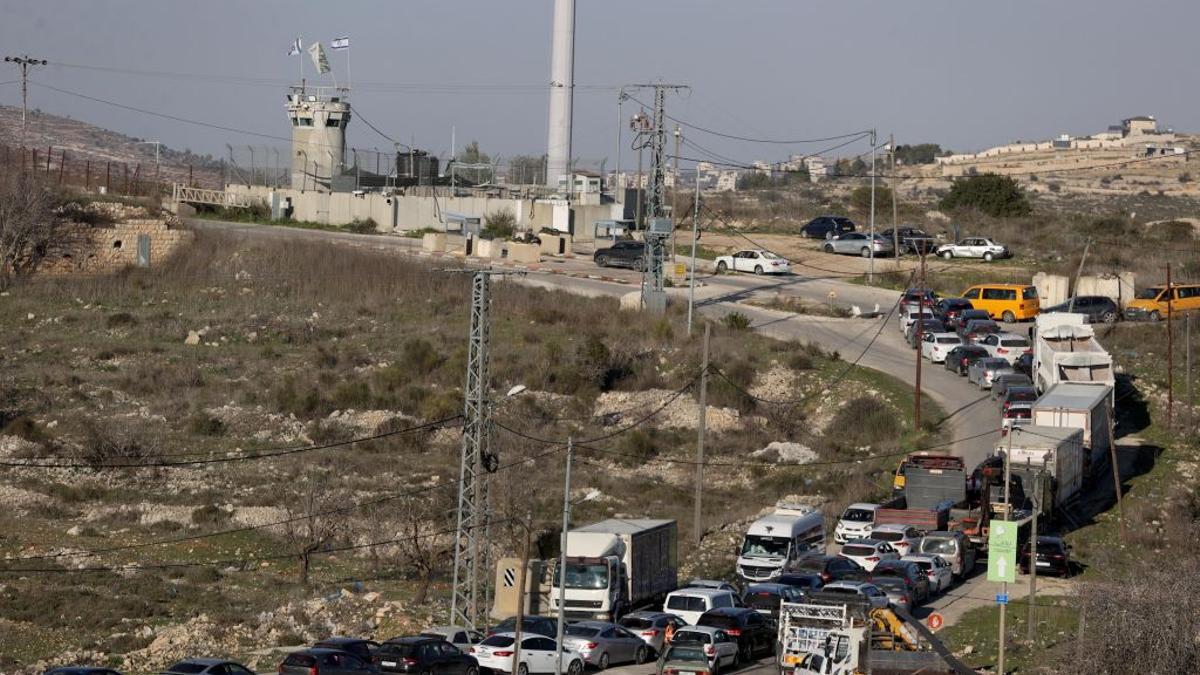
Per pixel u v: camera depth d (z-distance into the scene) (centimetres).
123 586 9994
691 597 9038
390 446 14938
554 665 8012
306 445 14800
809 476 14112
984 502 11188
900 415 15562
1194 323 18375
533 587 9256
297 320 19550
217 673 7112
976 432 14625
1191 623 7981
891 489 13350
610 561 9256
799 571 9706
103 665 8088
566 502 7719
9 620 8988
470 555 9456
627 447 14988
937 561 10250
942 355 17450
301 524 11681
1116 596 8156
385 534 11581
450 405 15950
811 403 16575
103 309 19825
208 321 19425
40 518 11794
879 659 6975
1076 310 18912
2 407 15212
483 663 8031
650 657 8694
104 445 13838
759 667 8300
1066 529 11875
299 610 9531
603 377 17262
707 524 12519
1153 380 16562
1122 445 14475
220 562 10862
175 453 14125
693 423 16038
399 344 18662
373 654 7662
